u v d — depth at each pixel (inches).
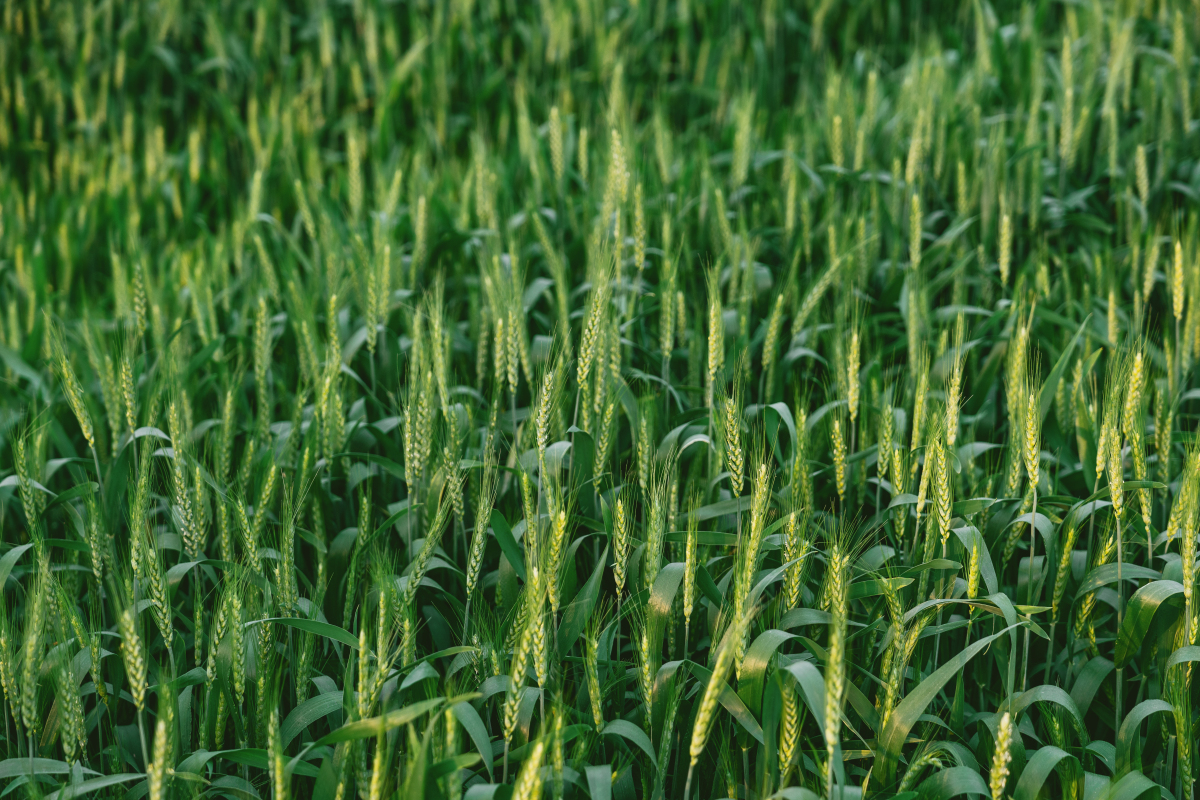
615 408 154.0
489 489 128.0
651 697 111.6
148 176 302.0
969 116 257.8
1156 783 114.3
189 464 136.2
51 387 189.0
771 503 143.0
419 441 133.0
